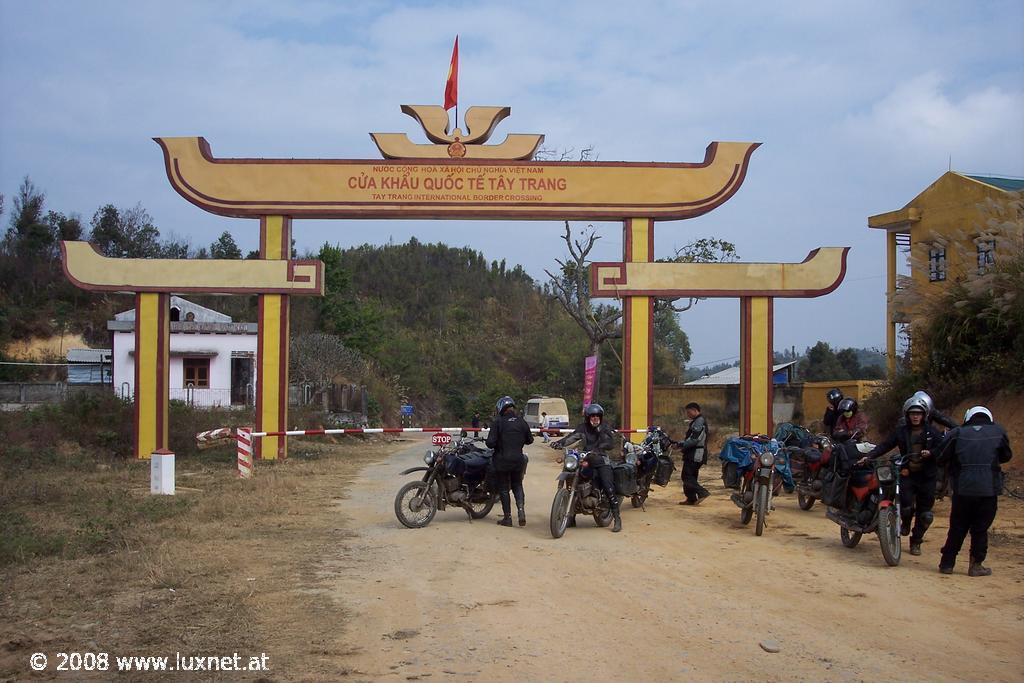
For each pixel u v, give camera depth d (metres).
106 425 22.33
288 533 11.05
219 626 6.80
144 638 6.50
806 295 21.30
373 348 62.22
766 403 21.16
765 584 8.20
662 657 5.99
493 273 100.88
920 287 18.48
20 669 5.86
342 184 21.23
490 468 11.99
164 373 21.22
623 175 21.31
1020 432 15.27
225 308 61.22
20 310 53.03
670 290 21.22
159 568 8.62
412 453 27.00
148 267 21.17
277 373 21.34
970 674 5.62
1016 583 8.18
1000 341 16.73
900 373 19.28
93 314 55.25
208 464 20.64
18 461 18.75
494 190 21.16
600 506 11.34
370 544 10.32
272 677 5.66
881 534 8.96
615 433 13.58
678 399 39.53
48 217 61.97
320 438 31.83
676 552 9.84
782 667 5.77
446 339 81.38
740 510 13.29
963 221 25.41
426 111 21.30
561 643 6.33
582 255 37.72
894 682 5.48
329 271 59.88
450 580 8.40
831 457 11.78
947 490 12.87
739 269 21.27
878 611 7.18
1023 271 16.27
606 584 8.21
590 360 33.97
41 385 35.81
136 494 14.71
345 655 6.09
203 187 21.28
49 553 9.47
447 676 5.63
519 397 63.50
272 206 21.25
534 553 9.79
